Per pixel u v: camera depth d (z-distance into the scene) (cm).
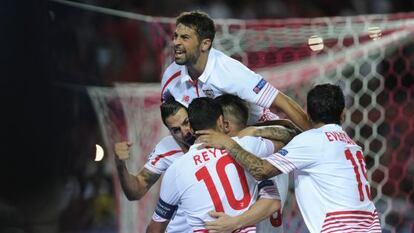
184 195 1283
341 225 1302
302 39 2025
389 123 2739
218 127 1284
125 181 1472
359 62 2242
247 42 2030
